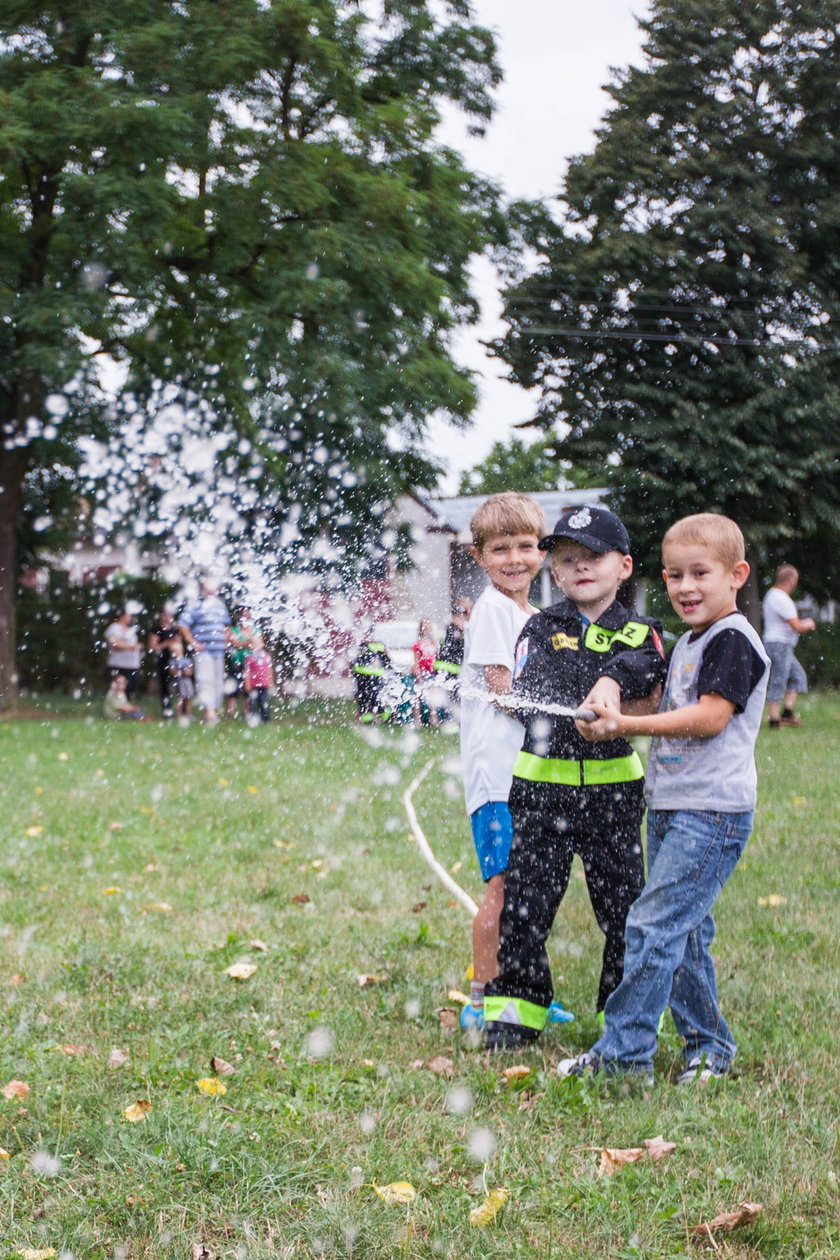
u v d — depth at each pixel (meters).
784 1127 2.60
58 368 13.30
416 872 5.29
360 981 3.65
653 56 22.86
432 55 18.16
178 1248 2.10
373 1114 2.63
